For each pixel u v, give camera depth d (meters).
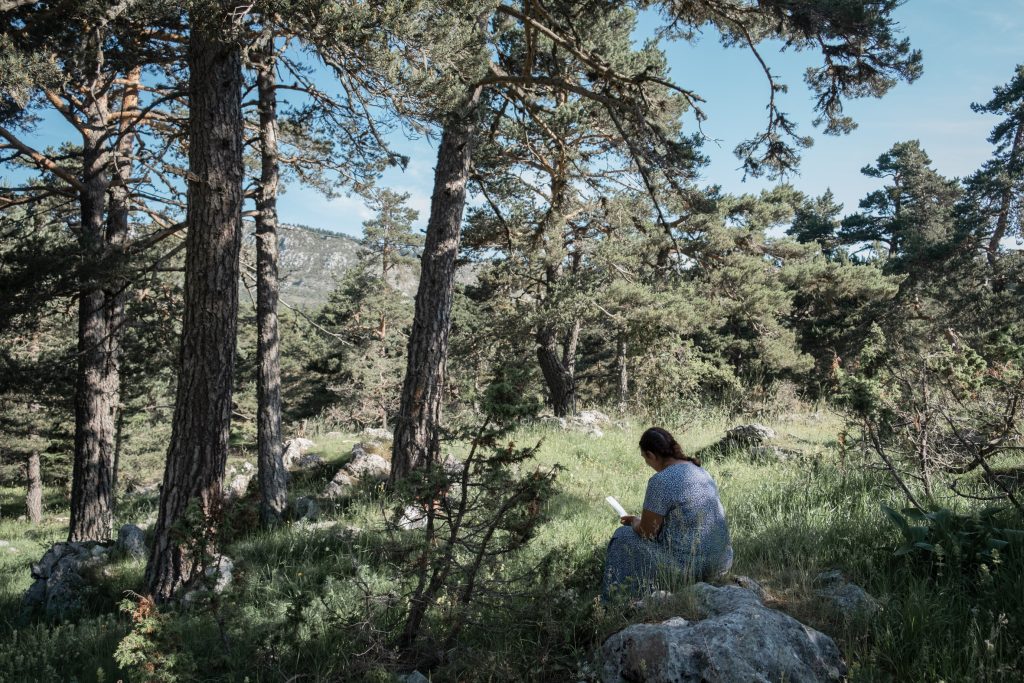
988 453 5.70
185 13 7.60
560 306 16.67
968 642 2.90
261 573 5.85
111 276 10.95
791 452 8.48
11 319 11.52
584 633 3.59
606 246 16.81
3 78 8.48
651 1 10.55
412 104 7.48
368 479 10.61
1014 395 6.01
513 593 3.78
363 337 43.34
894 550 3.97
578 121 13.97
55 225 13.10
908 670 2.79
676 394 17.23
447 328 9.07
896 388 6.02
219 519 4.24
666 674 2.81
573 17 10.93
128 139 12.77
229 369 6.78
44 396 14.15
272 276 11.20
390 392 42.00
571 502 7.10
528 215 16.70
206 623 4.50
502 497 3.78
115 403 12.77
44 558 7.22
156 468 33.00
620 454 10.29
